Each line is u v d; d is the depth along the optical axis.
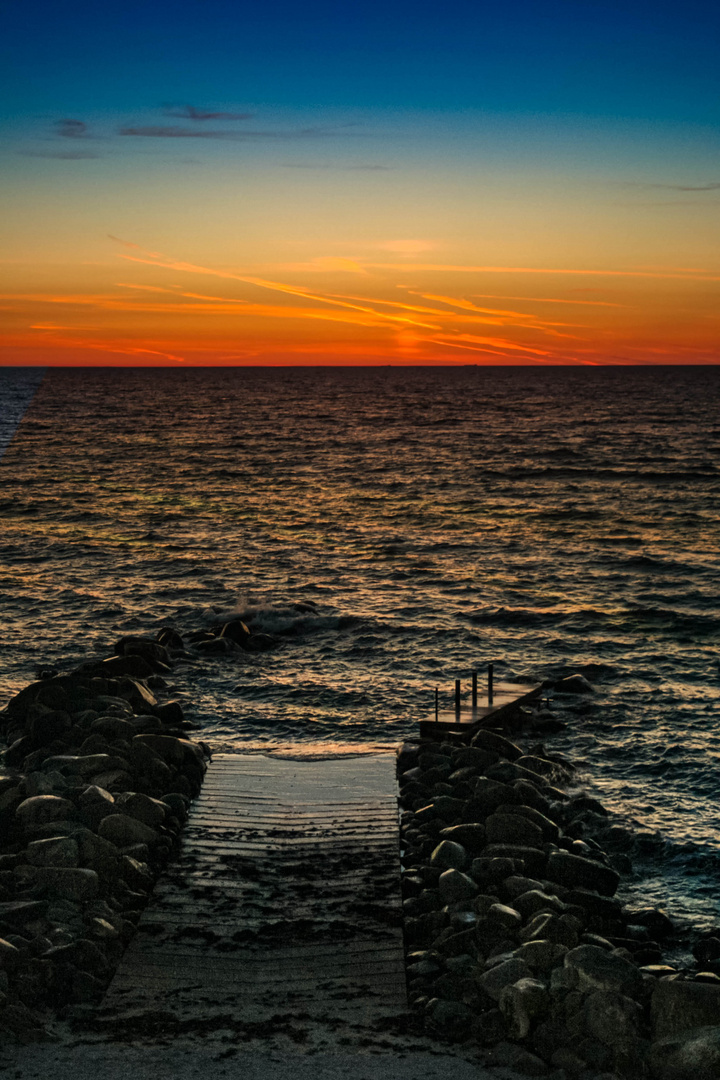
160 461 85.81
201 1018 8.73
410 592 33.44
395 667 24.44
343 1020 8.80
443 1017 8.84
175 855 12.05
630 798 16.06
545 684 22.75
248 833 12.77
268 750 17.25
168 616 29.66
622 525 49.50
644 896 12.65
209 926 10.38
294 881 11.42
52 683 17.59
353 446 100.31
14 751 15.57
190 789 14.27
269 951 9.92
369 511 55.03
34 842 11.30
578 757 18.09
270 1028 8.59
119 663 22.19
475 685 18.28
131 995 9.10
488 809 13.52
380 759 16.22
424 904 10.98
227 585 34.44
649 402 197.38
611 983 8.94
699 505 57.03
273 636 26.98
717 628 28.36
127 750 14.49
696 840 14.33
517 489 65.25
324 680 23.17
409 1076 7.87
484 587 34.25
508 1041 8.60
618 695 22.03
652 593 33.19
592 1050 8.37
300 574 36.72
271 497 61.44
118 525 49.59
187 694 21.95
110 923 10.20
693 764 17.62
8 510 54.84
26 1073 7.60
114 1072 7.68
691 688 22.61
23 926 9.92
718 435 110.00
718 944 10.88
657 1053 8.24
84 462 84.56
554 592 33.41
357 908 10.80
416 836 12.84
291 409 175.38
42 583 34.56
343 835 12.72
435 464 81.88
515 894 11.21
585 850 13.08
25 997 8.83
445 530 48.09
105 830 12.00
